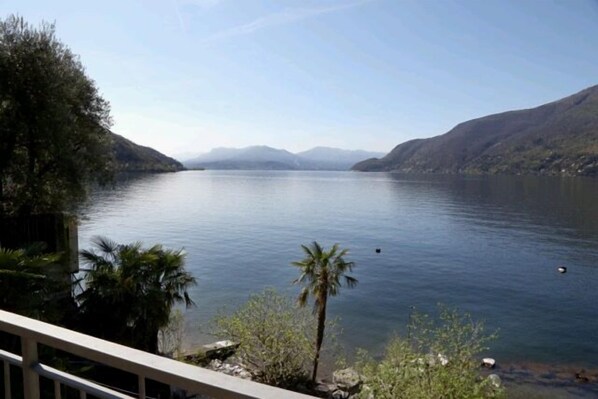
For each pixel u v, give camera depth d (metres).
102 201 93.44
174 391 9.75
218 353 20.48
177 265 14.67
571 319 29.28
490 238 59.00
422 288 36.69
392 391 11.24
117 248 14.50
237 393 1.11
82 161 17.23
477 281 38.75
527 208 89.75
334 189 154.62
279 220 76.06
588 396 19.09
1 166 15.64
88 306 13.38
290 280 38.53
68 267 16.36
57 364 7.50
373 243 56.38
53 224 16.33
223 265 44.00
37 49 15.63
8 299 9.66
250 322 18.31
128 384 9.92
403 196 122.75
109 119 19.59
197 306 30.59
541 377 20.88
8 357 1.91
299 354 18.61
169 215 77.31
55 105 15.69
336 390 18.36
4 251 10.19
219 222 71.88
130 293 13.46
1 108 15.05
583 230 63.66
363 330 26.78
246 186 168.50
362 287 36.62
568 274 40.72
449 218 78.44
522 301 33.31
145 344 14.02
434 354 12.46
